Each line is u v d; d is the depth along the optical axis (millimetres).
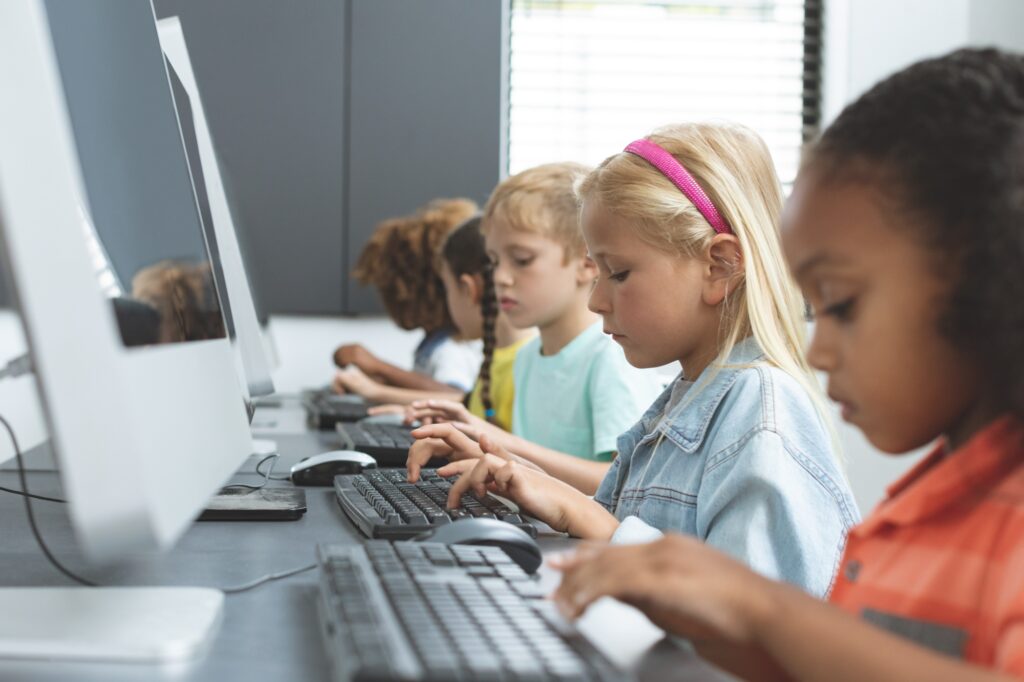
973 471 620
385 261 2949
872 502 2973
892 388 589
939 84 591
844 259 595
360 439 1604
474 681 481
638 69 3473
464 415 1579
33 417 826
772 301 1197
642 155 1232
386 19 3273
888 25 3193
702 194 1202
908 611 626
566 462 1513
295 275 3281
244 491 1136
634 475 1270
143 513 509
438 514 970
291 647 592
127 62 821
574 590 582
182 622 598
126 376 511
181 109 1268
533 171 1952
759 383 1108
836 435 1175
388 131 3291
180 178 917
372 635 527
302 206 3279
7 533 934
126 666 550
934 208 566
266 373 1554
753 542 1010
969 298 556
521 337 2365
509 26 3436
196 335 755
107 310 518
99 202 648
